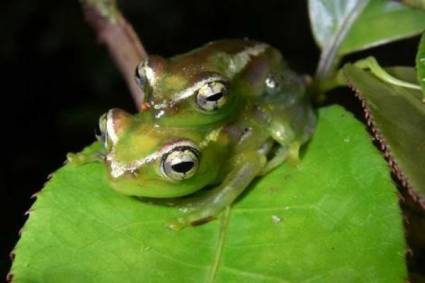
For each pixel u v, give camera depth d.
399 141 0.15
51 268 0.15
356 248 0.16
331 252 0.16
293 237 0.16
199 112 0.17
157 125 0.17
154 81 0.17
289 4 0.34
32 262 0.15
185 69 0.17
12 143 0.32
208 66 0.17
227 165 0.17
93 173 0.16
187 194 0.17
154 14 0.35
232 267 0.16
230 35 0.35
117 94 0.33
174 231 0.16
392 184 0.16
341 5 0.18
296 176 0.16
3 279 0.25
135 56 0.18
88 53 0.33
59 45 0.34
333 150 0.17
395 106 0.16
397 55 0.25
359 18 0.17
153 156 0.16
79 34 0.33
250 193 0.16
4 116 0.33
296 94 0.17
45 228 0.16
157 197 0.16
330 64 0.18
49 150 0.32
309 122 0.17
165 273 0.16
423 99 0.16
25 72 0.34
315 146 0.17
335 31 0.18
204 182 0.17
